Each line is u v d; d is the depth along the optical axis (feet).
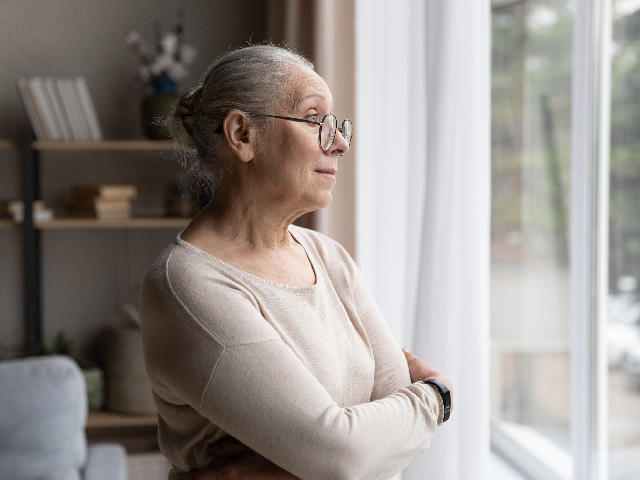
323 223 8.72
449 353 7.26
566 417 9.53
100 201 10.85
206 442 3.99
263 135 3.94
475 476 7.26
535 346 10.00
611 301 8.47
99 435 11.62
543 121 9.61
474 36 7.14
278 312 3.91
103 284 12.05
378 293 8.70
